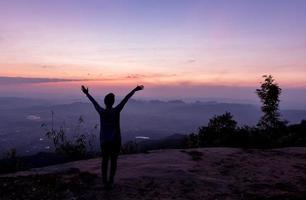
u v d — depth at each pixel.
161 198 9.12
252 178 11.38
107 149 9.27
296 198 9.54
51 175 10.64
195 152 14.51
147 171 11.11
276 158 14.54
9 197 8.80
